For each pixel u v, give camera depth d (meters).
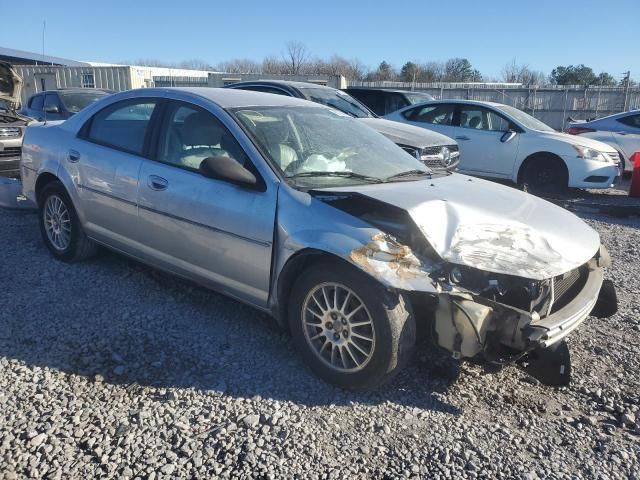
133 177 4.33
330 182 3.75
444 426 3.12
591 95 25.95
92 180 4.68
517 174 10.33
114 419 3.03
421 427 3.10
